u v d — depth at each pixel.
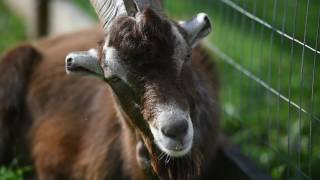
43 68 7.97
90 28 8.42
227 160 7.20
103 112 6.91
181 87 5.15
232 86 8.86
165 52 5.12
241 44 9.23
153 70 5.12
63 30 11.41
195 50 7.24
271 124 7.88
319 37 6.51
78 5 11.98
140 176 6.41
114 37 5.23
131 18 5.25
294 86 8.66
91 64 5.42
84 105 7.28
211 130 6.64
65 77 7.67
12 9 13.18
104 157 6.71
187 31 5.50
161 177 5.90
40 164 7.55
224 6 10.02
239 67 7.93
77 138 7.17
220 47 9.62
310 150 6.21
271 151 7.46
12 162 8.20
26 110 8.05
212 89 6.96
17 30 12.20
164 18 5.27
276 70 9.15
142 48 5.11
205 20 5.61
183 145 5.05
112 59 5.22
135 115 5.43
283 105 8.18
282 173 6.99
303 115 7.69
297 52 9.31
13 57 8.11
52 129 7.45
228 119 8.24
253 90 8.49
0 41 11.65
